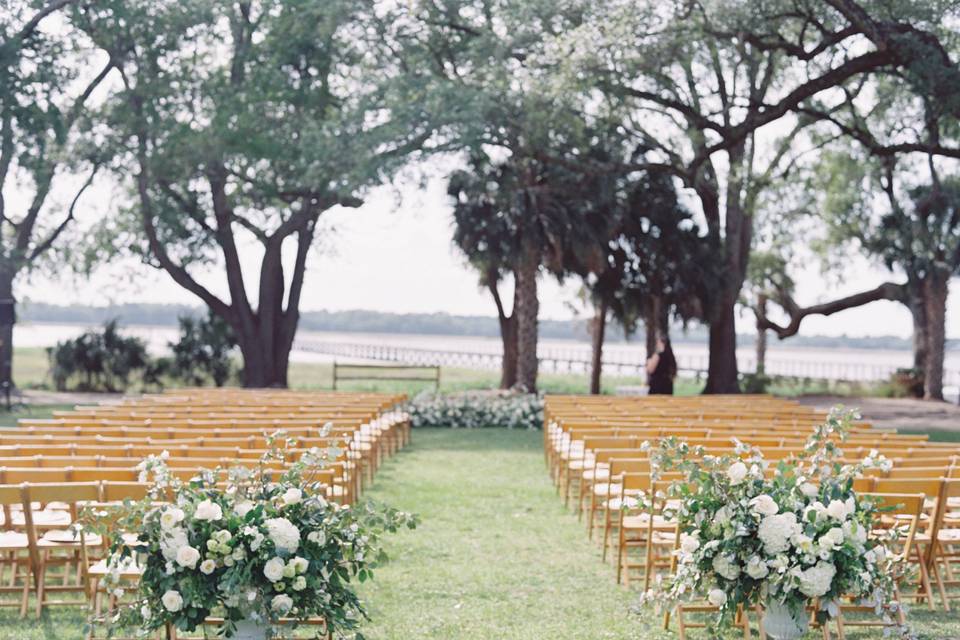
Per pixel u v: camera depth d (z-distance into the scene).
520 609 6.77
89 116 26.34
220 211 27.42
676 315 27.77
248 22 26.92
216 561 4.63
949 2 20.00
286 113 26.14
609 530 8.34
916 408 27.03
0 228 28.05
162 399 15.23
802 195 31.28
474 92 22.22
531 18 21.50
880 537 5.12
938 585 6.96
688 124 26.31
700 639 6.14
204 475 4.93
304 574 4.67
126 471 6.80
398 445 16.53
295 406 14.46
